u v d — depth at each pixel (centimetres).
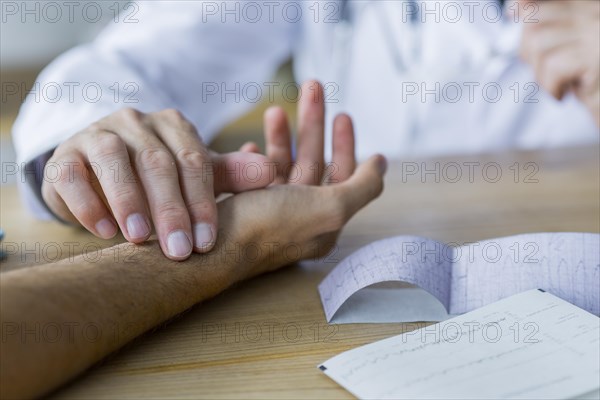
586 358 66
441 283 75
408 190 101
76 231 90
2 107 205
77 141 81
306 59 154
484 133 140
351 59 142
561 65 106
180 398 66
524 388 64
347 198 82
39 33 216
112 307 69
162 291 71
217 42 126
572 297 73
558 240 76
